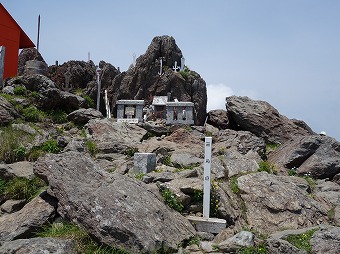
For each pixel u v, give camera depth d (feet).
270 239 27.73
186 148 53.72
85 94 80.79
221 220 31.78
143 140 57.06
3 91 60.44
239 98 75.05
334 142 56.59
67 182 29.68
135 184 31.91
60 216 29.35
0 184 36.55
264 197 35.32
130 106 66.33
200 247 28.25
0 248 23.81
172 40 87.97
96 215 26.81
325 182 48.78
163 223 28.84
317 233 28.43
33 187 36.58
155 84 82.17
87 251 25.27
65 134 55.21
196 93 81.76
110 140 52.85
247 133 62.08
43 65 74.49
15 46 82.69
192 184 35.01
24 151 43.68
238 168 41.24
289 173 53.01
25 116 55.26
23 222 28.17
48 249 23.38
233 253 27.45
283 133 70.18
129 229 26.37
